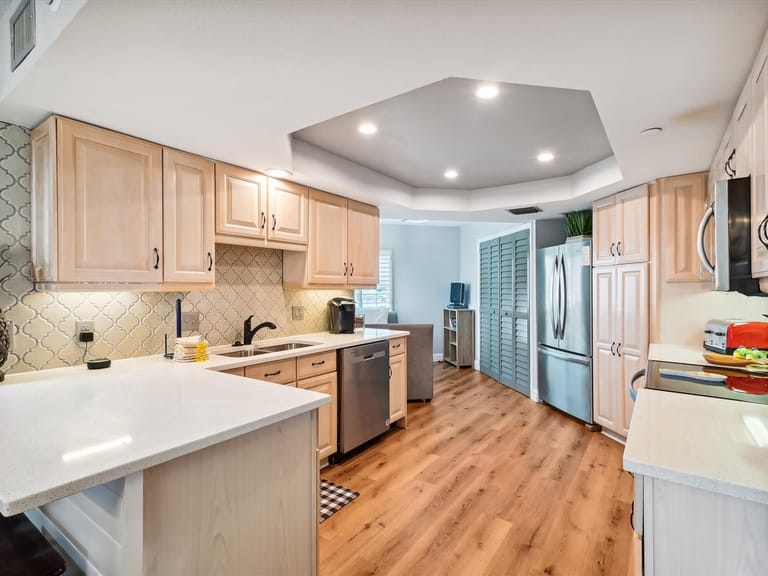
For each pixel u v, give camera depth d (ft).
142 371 6.31
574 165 10.78
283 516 4.36
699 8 3.59
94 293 6.94
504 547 6.54
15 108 5.55
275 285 10.43
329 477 8.96
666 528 2.92
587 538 6.77
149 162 6.83
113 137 6.35
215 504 3.72
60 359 6.54
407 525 7.14
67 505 3.84
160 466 3.31
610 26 3.86
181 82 4.91
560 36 4.02
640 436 3.51
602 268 11.45
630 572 4.29
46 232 5.85
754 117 4.37
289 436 4.44
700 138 6.85
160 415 4.06
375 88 5.10
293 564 4.47
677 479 2.81
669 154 7.74
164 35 3.96
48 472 2.84
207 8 3.55
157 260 6.91
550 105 7.23
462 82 6.41
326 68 4.62
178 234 7.25
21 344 6.15
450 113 7.56
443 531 6.97
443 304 22.81
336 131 8.43
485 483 8.66
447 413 13.60
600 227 11.53
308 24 3.81
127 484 3.12
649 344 9.93
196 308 8.59
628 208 10.48
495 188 12.96
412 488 8.45
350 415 9.87
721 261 4.53
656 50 4.28
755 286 4.40
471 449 10.53
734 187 4.49
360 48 4.22
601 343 11.48
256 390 5.11
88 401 4.59
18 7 4.85
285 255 10.55
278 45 4.16
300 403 4.50
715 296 9.21
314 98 5.38
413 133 8.55
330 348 9.33
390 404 11.44
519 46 4.19
